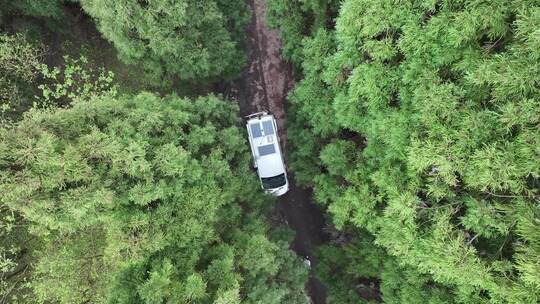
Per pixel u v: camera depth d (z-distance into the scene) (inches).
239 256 562.9
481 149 409.7
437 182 451.8
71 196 466.0
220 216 600.7
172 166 514.0
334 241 876.0
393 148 492.1
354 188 568.7
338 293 719.1
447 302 485.4
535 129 376.5
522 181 393.1
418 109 453.4
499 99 390.3
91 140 479.5
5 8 681.6
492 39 418.0
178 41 606.2
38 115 489.4
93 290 570.3
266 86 930.7
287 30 701.9
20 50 650.2
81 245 582.9
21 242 687.1
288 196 915.4
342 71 554.6
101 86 671.8
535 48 359.9
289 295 638.5
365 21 459.2
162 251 525.7
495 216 418.6
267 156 811.4
